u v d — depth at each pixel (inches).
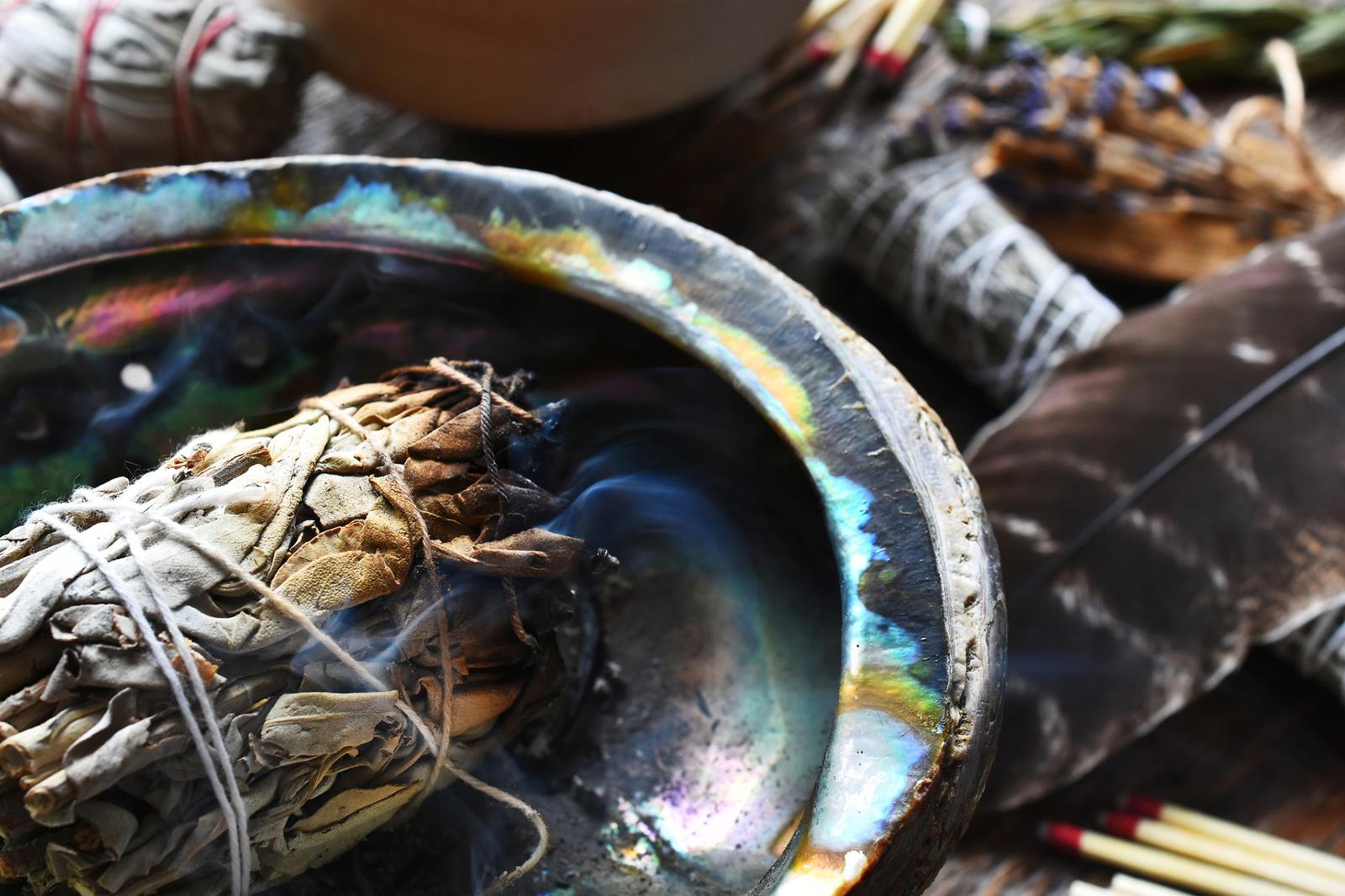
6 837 9.5
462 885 10.4
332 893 10.3
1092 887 12.2
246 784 9.6
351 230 10.6
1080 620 12.3
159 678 9.5
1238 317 12.9
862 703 9.7
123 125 13.3
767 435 10.6
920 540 9.9
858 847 9.4
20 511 10.8
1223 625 12.3
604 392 10.9
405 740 9.9
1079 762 12.2
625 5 13.1
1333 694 13.0
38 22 13.1
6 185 12.7
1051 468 12.6
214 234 10.6
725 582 11.1
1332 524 12.3
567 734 10.9
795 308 10.3
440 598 9.9
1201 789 12.7
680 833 10.6
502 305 10.8
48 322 10.5
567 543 10.1
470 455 10.0
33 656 9.5
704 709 10.9
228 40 13.3
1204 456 12.5
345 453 10.0
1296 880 12.2
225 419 11.1
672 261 10.5
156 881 9.6
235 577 9.7
